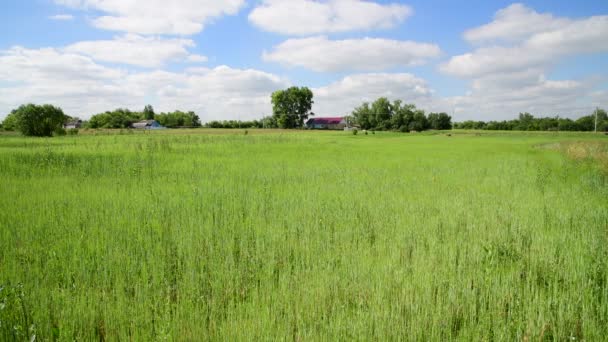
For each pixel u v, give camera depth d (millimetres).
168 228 7148
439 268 5555
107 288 4922
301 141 42844
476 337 4020
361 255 6086
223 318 4164
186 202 9219
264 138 45156
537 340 4098
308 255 5945
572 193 11523
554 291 4820
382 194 11000
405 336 3984
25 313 4035
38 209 8273
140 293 4578
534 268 5770
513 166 19281
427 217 8523
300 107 132375
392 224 7812
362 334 3904
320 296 4699
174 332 3879
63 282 4969
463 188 12375
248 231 7059
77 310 4199
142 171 14211
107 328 4000
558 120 126875
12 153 18344
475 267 5734
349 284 5047
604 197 11188
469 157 24625
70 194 9883
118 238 6594
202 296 4527
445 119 132750
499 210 9109
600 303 4844
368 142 47031
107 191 10422
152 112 148875
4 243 6098
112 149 24031
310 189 11516
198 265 5613
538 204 10039
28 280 4906
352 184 12594
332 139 54656
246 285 5109
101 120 118875
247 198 9844
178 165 17062
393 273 5371
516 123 134125
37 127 50250
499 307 4613
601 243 6688
